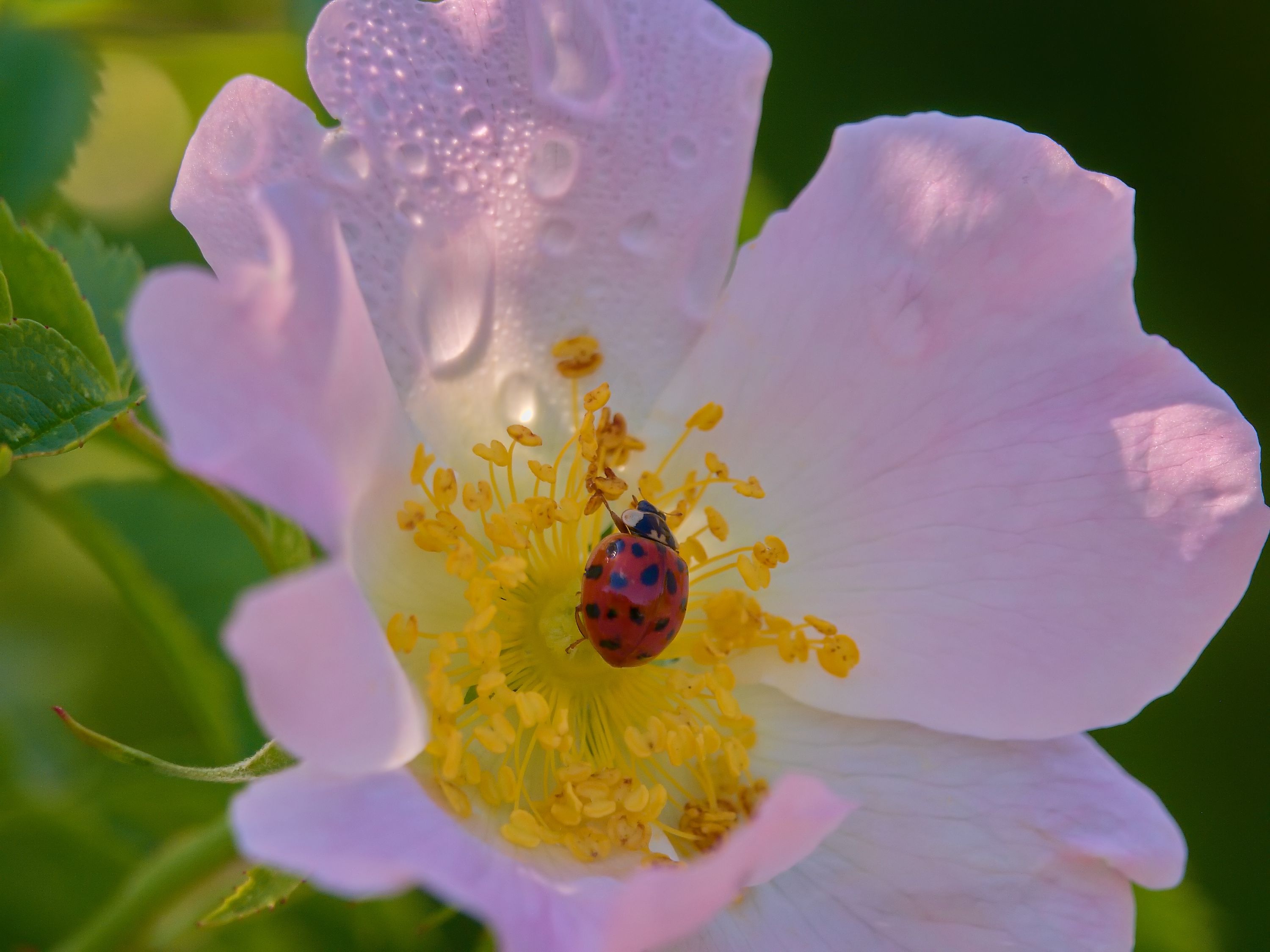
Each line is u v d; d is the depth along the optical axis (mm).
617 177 154
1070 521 150
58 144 167
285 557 154
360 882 131
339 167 150
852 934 148
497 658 149
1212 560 149
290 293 137
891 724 152
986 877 148
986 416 151
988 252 150
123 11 170
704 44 153
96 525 164
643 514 151
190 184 147
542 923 136
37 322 151
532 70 152
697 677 153
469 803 145
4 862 166
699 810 151
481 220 152
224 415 134
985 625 151
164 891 155
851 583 153
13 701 174
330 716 136
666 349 155
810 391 154
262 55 174
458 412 153
